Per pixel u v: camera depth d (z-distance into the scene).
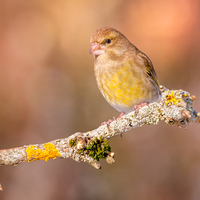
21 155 6.32
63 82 12.95
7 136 11.88
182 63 13.27
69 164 11.43
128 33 13.91
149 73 8.23
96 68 8.27
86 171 11.39
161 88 8.93
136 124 6.44
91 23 13.90
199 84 12.87
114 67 7.96
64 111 12.51
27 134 12.04
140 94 8.02
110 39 8.05
